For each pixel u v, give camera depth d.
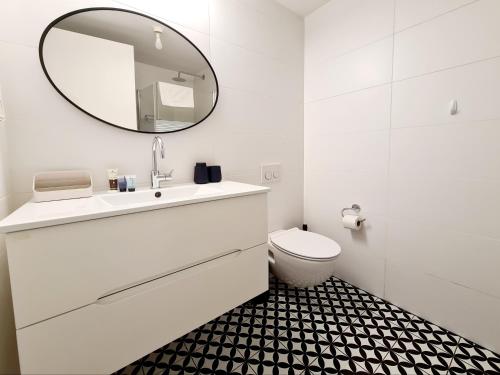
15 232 0.57
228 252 1.03
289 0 1.66
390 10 1.37
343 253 1.77
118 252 0.72
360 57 1.54
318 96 1.82
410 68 1.32
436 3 1.20
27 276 0.60
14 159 0.89
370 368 1.08
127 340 0.77
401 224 1.43
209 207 0.92
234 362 1.12
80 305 0.67
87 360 0.70
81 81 1.00
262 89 1.64
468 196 1.17
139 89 1.14
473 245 1.17
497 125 1.06
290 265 1.40
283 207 1.87
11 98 0.87
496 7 1.03
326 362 1.11
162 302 0.83
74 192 0.93
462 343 1.21
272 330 1.32
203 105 1.35
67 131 0.99
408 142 1.36
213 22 1.37
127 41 1.10
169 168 1.28
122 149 1.13
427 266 1.34
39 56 0.91
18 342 0.60
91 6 1.00
